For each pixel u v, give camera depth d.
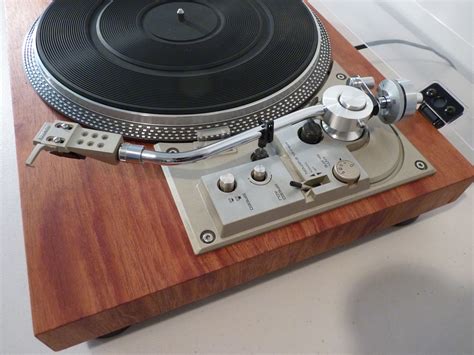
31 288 0.49
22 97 0.65
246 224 0.52
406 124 0.69
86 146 0.53
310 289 0.65
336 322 0.62
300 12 0.76
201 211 0.54
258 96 0.62
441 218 0.75
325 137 0.60
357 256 0.69
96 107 0.60
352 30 0.97
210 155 0.53
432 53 0.88
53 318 0.47
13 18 0.79
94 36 0.69
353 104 0.57
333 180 0.56
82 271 0.50
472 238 0.72
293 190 0.54
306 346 0.60
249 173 0.55
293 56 0.68
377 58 0.90
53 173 0.58
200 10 0.75
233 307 0.62
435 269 0.68
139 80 0.62
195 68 0.65
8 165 0.79
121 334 0.59
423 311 0.64
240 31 0.71
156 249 0.52
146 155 0.53
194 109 0.59
